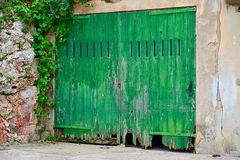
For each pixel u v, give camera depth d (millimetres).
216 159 8422
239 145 8664
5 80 10000
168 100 9344
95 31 10117
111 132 9961
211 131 8906
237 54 8672
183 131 9195
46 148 9688
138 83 9648
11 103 10141
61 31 10359
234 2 8609
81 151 9344
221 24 8805
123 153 9109
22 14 10266
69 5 10141
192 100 9109
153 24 9492
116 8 9828
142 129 9609
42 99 10484
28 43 10312
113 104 9930
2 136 10062
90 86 10188
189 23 9133
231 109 8734
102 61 10047
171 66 9320
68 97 10445
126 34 9773
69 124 10430
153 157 8688
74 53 10367
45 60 10453
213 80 8883
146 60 9562
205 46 8945
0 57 9992
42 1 10297
